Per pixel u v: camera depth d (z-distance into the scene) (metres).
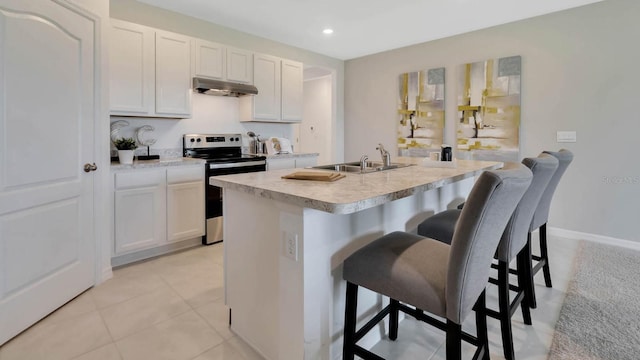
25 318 1.90
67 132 2.18
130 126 3.39
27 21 1.88
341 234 1.54
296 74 4.47
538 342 1.80
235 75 3.80
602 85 3.34
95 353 1.72
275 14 3.62
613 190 3.35
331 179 1.69
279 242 1.51
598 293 2.34
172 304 2.23
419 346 1.79
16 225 1.85
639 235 3.25
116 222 2.76
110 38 2.88
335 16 3.69
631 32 3.16
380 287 1.31
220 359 1.68
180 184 3.16
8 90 1.79
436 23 3.90
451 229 1.83
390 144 5.06
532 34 3.72
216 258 3.06
